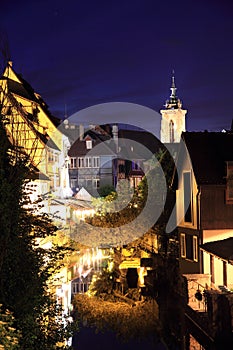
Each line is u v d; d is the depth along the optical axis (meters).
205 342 18.33
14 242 10.96
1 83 13.41
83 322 21.58
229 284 21.88
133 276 31.48
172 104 108.75
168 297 26.06
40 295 11.81
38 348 11.34
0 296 10.71
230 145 25.98
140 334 19.78
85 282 30.05
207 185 23.95
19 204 11.52
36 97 47.06
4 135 10.88
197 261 24.41
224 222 24.14
